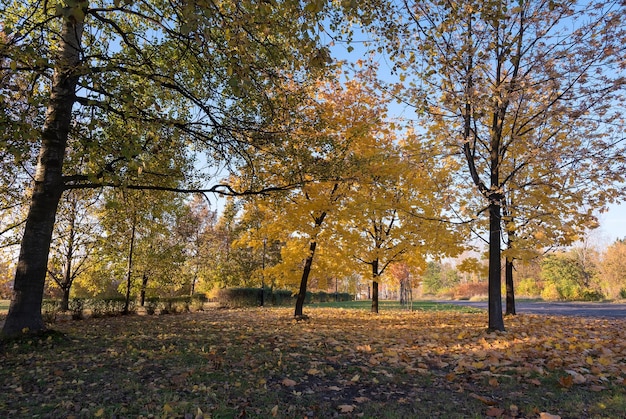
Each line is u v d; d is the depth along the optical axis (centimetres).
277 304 2764
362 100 1229
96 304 1628
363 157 1049
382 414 351
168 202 1742
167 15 688
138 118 634
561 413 348
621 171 790
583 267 3638
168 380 449
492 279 887
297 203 1209
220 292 2662
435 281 6288
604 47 740
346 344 710
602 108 768
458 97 820
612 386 418
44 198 688
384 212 1248
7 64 564
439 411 356
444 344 698
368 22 652
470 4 677
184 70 800
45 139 689
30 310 664
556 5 662
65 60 552
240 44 501
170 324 1044
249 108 809
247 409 361
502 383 441
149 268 1833
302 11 495
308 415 349
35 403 377
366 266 1600
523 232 1105
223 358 557
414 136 1185
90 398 390
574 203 928
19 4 728
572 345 629
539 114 845
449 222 957
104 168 655
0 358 548
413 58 750
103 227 1519
